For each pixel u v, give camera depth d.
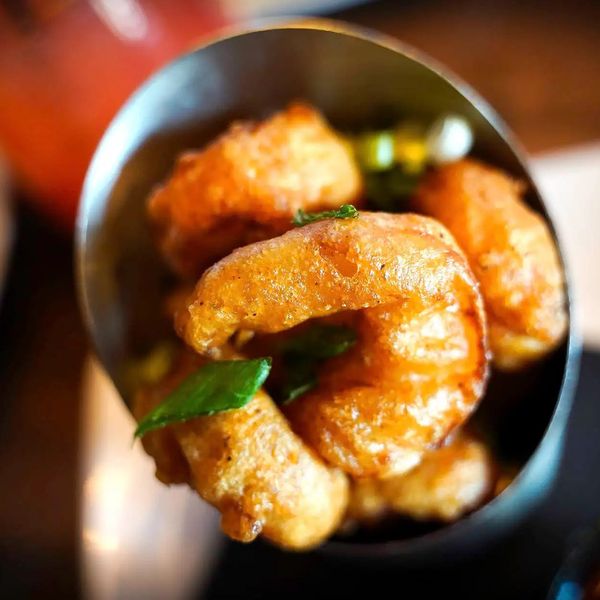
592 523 0.25
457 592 0.25
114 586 0.26
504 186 0.21
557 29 0.28
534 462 0.23
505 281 0.20
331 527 0.20
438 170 0.22
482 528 0.25
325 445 0.19
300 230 0.18
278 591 0.26
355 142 0.22
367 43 0.21
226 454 0.19
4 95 0.26
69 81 0.25
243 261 0.18
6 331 0.28
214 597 0.26
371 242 0.18
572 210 0.26
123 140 0.21
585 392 0.26
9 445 0.28
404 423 0.19
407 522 0.22
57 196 0.28
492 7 0.28
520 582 0.25
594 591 0.24
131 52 0.26
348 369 0.20
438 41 0.28
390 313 0.19
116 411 0.27
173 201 0.21
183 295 0.22
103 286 0.22
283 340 0.20
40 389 0.28
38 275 0.29
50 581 0.26
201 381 0.19
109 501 0.27
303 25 0.21
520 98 0.27
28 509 0.27
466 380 0.19
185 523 0.26
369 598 0.26
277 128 0.21
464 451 0.22
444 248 0.18
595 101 0.27
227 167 0.20
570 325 0.21
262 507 0.19
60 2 0.24
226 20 0.28
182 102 0.21
